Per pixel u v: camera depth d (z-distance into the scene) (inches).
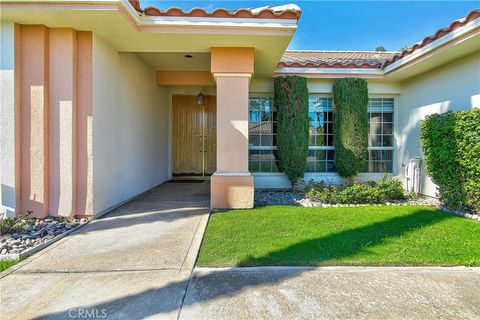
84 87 188.1
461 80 230.7
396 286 102.6
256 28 188.9
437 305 91.0
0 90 173.9
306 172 322.0
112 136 220.1
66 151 183.8
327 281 106.0
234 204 217.9
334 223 176.4
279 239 147.8
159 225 174.6
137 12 179.6
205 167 408.8
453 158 205.3
